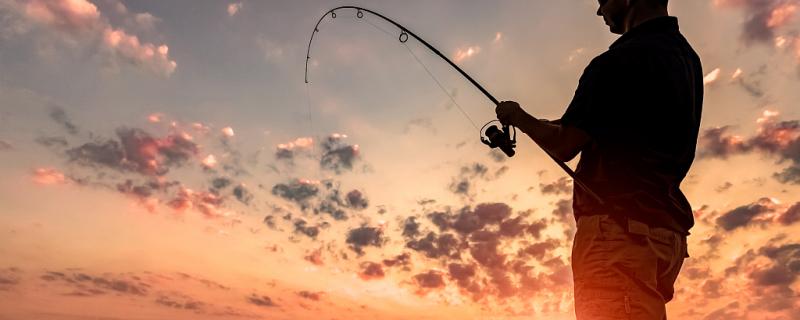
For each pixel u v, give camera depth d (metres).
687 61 2.11
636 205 1.93
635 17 2.24
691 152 2.10
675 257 2.01
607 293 1.92
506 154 2.89
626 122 1.98
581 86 2.10
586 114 2.02
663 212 1.94
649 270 1.90
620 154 1.98
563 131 2.07
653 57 2.01
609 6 2.33
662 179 1.97
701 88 2.22
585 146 2.09
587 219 2.02
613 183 1.97
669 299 2.07
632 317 1.86
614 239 1.93
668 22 2.17
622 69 2.00
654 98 1.97
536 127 2.16
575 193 2.13
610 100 1.99
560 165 2.16
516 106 2.26
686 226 2.05
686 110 2.02
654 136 1.97
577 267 2.04
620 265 1.90
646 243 1.91
